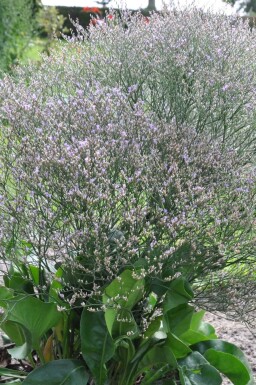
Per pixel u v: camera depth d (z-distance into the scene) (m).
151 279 2.89
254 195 3.03
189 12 4.31
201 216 2.83
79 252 2.71
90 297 2.77
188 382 2.77
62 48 4.24
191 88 3.76
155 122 3.45
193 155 3.14
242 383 2.92
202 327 3.38
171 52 3.82
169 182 2.82
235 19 4.68
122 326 2.81
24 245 3.13
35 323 2.87
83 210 2.78
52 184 2.79
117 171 2.91
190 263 2.88
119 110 3.21
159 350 2.88
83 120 3.03
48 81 3.86
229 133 3.80
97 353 2.78
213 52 3.91
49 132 3.09
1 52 11.06
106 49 4.03
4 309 2.90
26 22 11.76
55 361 2.86
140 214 2.72
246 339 4.09
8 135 3.01
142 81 3.79
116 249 2.75
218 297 3.01
